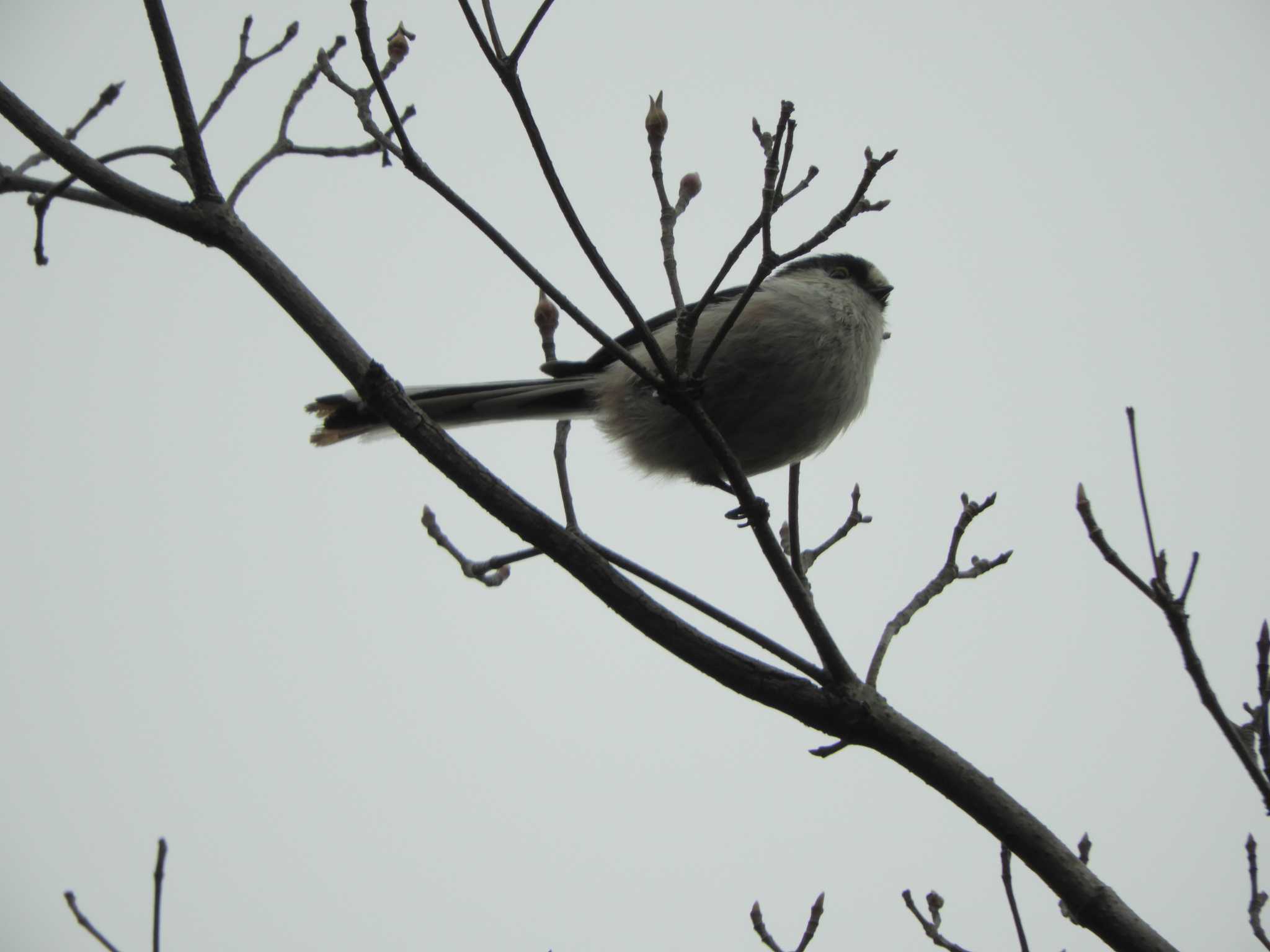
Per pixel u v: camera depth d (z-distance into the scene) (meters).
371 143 3.90
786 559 3.50
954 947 3.54
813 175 3.16
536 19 3.01
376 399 3.61
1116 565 3.11
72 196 3.92
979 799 3.43
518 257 3.21
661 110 3.62
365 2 3.04
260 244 3.70
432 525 4.13
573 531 3.74
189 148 3.65
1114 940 3.25
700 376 3.35
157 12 3.55
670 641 3.59
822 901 3.64
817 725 3.54
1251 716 3.29
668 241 3.54
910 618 3.79
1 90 3.57
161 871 2.89
